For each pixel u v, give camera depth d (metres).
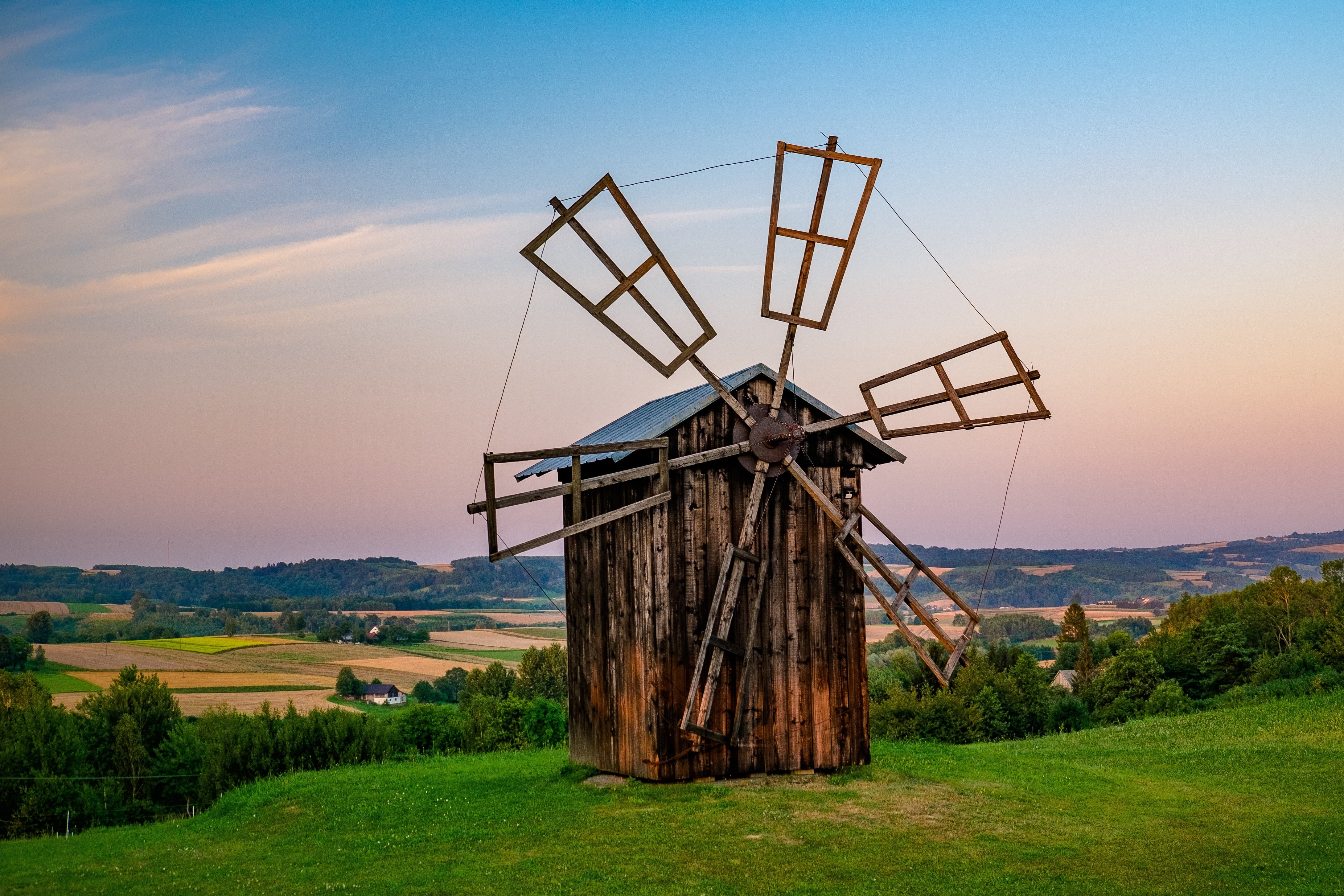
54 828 51.22
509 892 14.76
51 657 130.50
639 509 19.80
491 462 18.69
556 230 19.47
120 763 55.59
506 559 18.92
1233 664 75.69
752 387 21.05
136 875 16.62
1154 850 16.69
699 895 14.49
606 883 15.00
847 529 21.02
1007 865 15.89
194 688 112.06
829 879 15.18
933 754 25.33
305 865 16.69
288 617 175.25
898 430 21.59
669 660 19.84
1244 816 18.94
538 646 154.50
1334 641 57.50
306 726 50.03
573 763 22.67
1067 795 20.50
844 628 21.55
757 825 17.62
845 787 20.11
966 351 21.30
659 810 18.44
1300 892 14.65
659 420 20.62
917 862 15.93
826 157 20.34
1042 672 80.75
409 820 19.14
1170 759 25.25
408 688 120.19
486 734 59.75
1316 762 24.05
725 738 20.11
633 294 19.97
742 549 20.22
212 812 22.42
